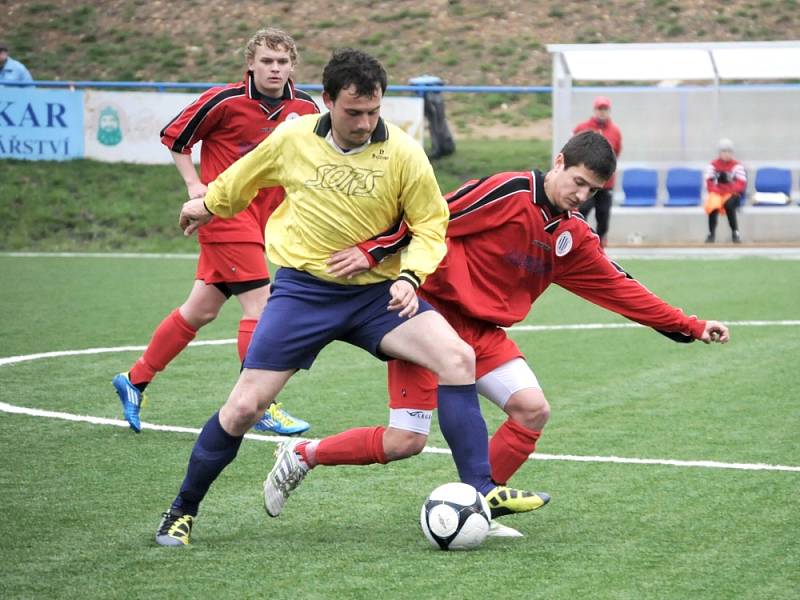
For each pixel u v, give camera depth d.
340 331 10.80
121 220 41.50
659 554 10.49
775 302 28.42
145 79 57.59
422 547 10.73
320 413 17.16
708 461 14.19
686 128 41.53
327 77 9.98
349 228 10.52
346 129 10.12
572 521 11.66
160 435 15.60
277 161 10.67
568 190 10.95
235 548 10.70
